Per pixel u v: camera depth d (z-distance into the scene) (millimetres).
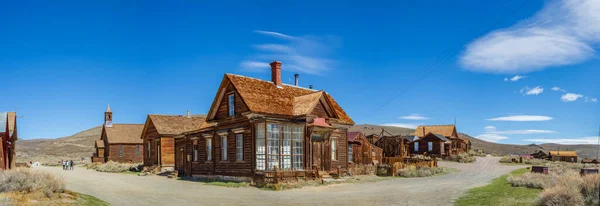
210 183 30125
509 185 23797
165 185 29125
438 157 71188
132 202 19438
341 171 32844
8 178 17484
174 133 48531
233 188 26438
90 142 142375
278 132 29453
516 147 165625
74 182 31453
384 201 19328
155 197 21562
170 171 43906
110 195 22000
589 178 15258
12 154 31797
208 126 36000
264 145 29094
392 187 26297
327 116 33094
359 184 28656
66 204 16219
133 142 67938
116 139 67375
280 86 34938
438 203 18125
